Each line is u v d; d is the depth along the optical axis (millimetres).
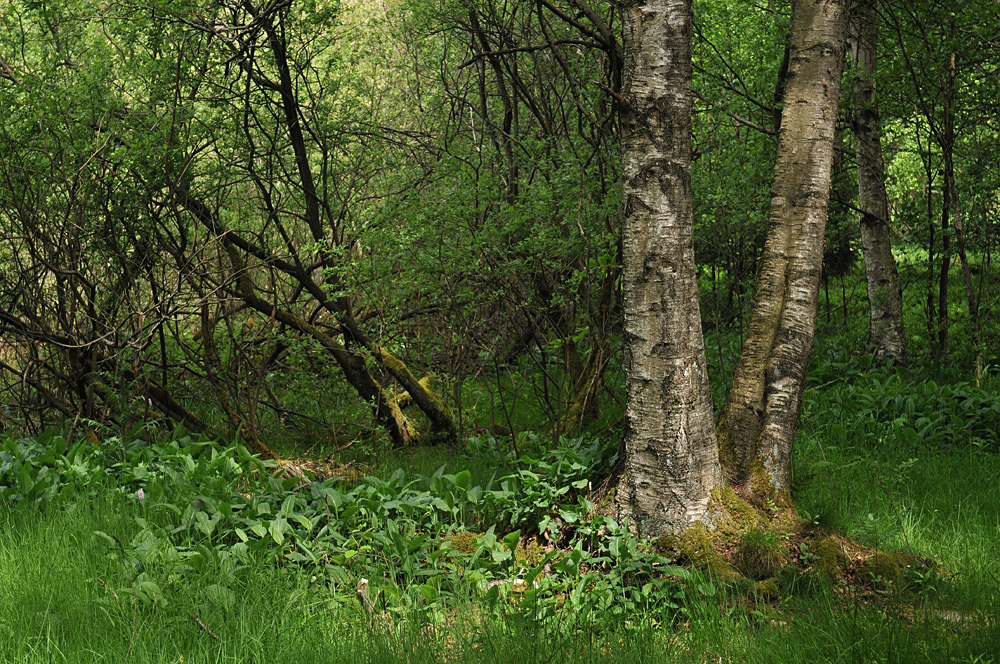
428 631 4609
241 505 6008
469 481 6293
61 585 4984
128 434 7957
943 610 4805
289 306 9781
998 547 5723
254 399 8383
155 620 4570
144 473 6738
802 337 5832
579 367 8977
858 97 11234
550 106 10055
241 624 4539
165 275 8672
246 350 9180
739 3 11336
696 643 4523
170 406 8828
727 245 9883
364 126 9961
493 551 5371
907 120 11641
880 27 10789
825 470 6945
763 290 5926
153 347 9242
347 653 4344
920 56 10414
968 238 12320
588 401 8484
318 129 9141
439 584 5121
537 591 4762
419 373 10023
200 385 9562
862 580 5188
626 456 5629
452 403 9594
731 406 5863
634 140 5453
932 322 11648
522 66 10648
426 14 9789
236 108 8625
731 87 10742
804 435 8250
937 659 4164
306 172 8961
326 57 9914
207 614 4641
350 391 9445
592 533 5512
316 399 9742
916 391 8922
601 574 5203
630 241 5500
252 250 8703
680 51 5422
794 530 5531
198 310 8930
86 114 7852
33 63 8219
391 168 10047
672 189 5441
